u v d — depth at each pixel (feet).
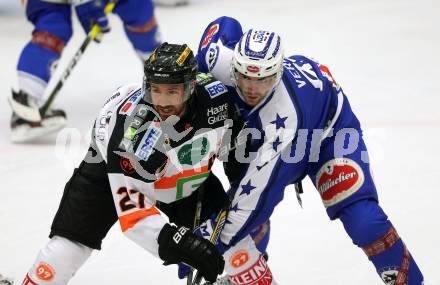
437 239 36.40
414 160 46.39
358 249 35.83
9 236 37.91
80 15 51.96
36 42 51.13
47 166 47.44
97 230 26.81
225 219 26.76
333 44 73.77
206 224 27.25
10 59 70.85
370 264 34.30
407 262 27.14
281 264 34.68
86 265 34.94
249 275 27.86
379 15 84.23
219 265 24.70
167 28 80.43
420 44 72.95
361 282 32.78
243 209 26.32
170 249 24.06
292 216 39.73
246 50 24.76
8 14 87.20
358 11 86.33
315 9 87.86
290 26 80.64
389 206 40.22
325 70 28.58
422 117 53.88
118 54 73.26
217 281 31.76
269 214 27.25
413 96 58.39
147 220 24.27
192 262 24.31
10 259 35.50
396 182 43.29
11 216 40.22
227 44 27.45
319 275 33.60
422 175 44.16
